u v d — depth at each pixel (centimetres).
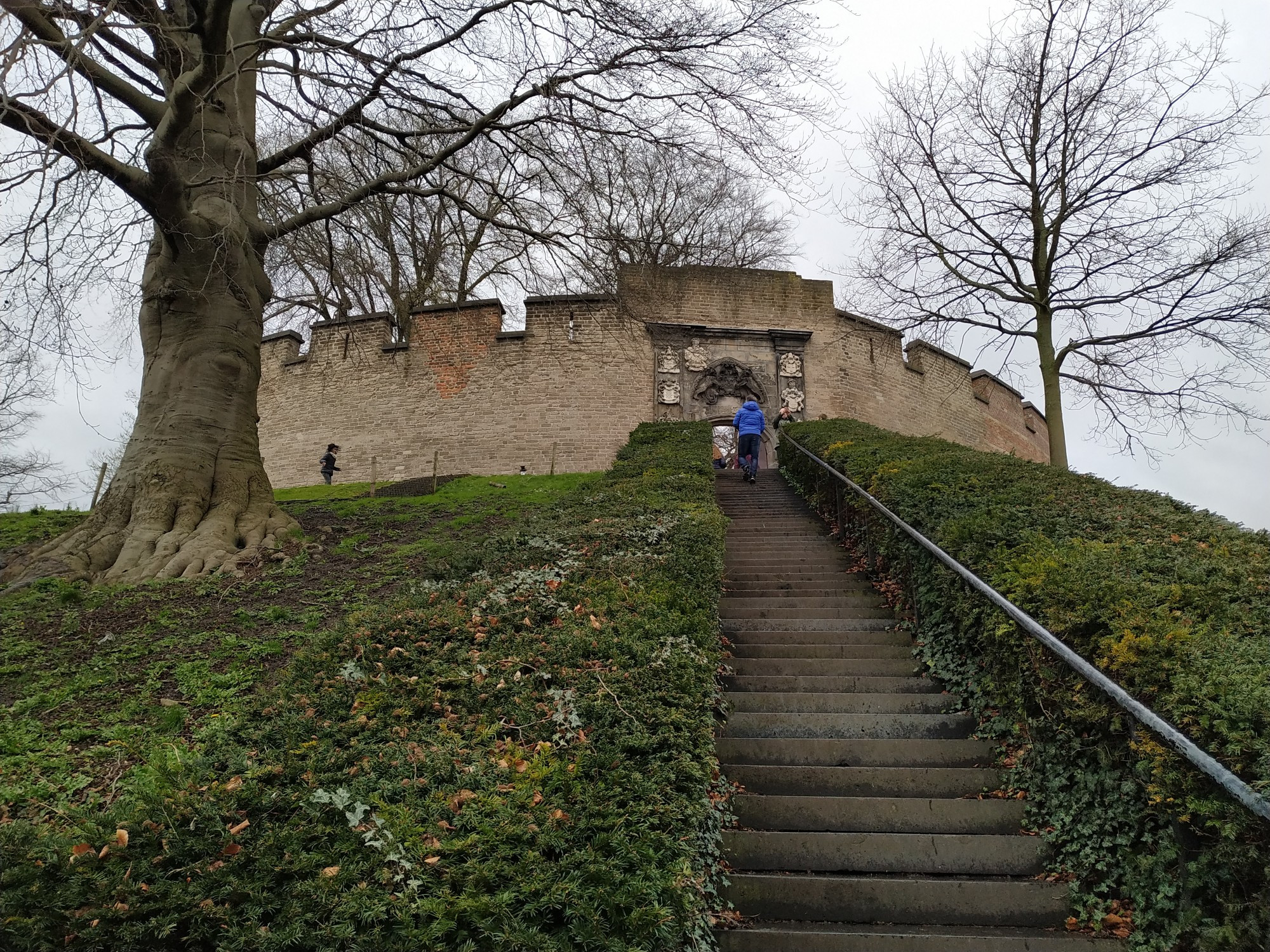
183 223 1066
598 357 2312
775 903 469
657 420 2302
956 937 431
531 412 2270
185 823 395
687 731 503
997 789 564
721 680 711
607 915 343
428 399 2312
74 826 426
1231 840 367
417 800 420
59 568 966
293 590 936
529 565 820
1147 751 417
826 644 794
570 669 568
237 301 1167
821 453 1380
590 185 1230
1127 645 463
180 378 1123
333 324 2448
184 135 1112
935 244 1820
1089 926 446
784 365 2444
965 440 2822
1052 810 513
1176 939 398
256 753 481
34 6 803
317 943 330
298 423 2450
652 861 375
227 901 349
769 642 804
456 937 332
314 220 1248
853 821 530
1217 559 637
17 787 525
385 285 2045
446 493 1670
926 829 529
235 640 767
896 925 457
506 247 1592
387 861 371
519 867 364
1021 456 3120
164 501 1051
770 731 634
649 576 768
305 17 1181
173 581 945
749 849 501
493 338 2314
